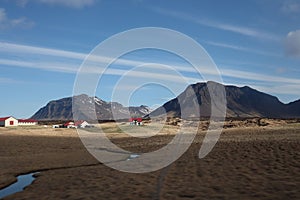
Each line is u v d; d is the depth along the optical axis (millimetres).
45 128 115625
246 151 33906
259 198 15719
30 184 22500
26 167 30859
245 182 19406
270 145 37000
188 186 19422
